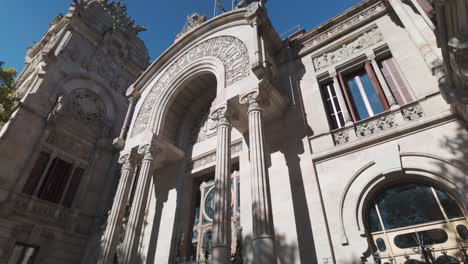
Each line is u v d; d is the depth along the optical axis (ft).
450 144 28.76
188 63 57.47
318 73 45.57
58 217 63.16
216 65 50.14
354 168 33.78
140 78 65.62
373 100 39.19
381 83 38.42
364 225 30.55
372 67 40.47
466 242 25.38
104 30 95.55
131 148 53.31
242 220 39.58
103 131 80.18
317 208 33.27
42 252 57.93
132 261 40.19
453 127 29.40
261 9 48.85
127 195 50.03
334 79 43.50
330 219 32.27
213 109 42.86
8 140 59.47
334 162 35.70
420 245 27.14
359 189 32.12
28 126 63.93
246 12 49.67
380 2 44.27
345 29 45.98
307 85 45.39
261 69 39.50
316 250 30.86
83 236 65.57
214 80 61.46
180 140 60.49
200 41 58.29
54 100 71.46
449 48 19.21
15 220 55.67
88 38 87.51
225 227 31.86
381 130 34.68
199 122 62.49
